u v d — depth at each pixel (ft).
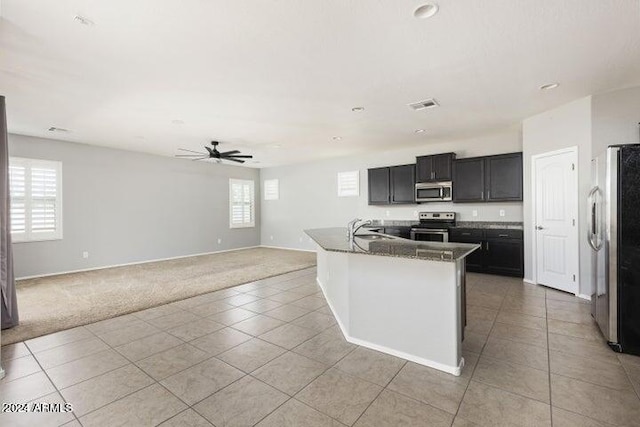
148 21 7.06
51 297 13.96
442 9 6.79
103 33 7.52
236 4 6.51
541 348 8.56
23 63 8.98
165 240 23.94
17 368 7.89
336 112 13.74
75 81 10.20
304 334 9.81
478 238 17.56
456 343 7.35
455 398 6.43
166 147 20.83
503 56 8.95
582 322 10.30
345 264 9.70
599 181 9.30
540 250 14.71
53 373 7.64
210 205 27.20
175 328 10.41
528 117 14.89
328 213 26.71
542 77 10.38
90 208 20.04
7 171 10.10
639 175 8.09
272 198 30.81
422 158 20.27
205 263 22.09
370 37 7.89
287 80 10.36
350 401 6.39
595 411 5.94
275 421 5.83
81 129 16.12
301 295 14.12
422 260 7.78
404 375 7.34
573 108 12.80
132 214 22.07
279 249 29.32
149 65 9.18
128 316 11.59
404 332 8.15
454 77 10.32
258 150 22.43
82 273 18.92
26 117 13.96
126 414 6.09
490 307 11.91
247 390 6.82
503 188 17.31
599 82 10.83
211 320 11.10
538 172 14.62
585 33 7.79
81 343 9.32
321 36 7.81
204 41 7.95
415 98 12.17
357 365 7.84
